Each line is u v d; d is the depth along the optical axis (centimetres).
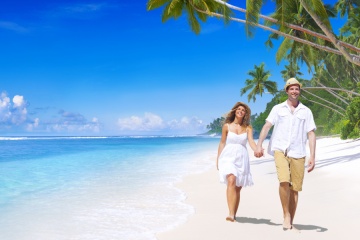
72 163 1988
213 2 2011
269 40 3053
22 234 568
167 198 870
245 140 613
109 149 4031
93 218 670
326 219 592
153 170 1575
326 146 3275
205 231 542
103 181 1206
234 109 618
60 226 615
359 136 3547
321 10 1692
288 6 1925
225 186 1042
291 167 543
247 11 1730
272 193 892
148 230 573
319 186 951
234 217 607
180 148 4331
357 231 517
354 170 1201
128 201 838
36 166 1800
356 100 3719
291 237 498
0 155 2788
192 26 2228
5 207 781
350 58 1714
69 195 931
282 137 543
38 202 837
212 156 2633
